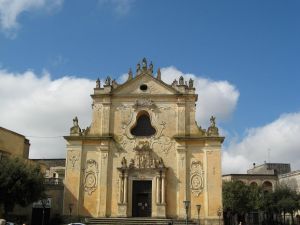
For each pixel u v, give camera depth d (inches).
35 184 1768.0
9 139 2127.2
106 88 2080.5
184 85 2054.6
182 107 2031.3
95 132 2027.6
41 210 2027.6
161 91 2068.2
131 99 2069.4
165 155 1980.8
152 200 1916.8
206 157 1943.9
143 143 1999.3
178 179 1932.8
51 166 3144.7
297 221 3356.3
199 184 1920.5
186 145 1975.9
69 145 2010.3
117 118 2048.5
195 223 1830.7
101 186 1946.4
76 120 2041.1
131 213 1920.5
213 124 1979.6
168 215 1897.1
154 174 1941.4
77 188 1948.8
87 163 1988.2
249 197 2974.9
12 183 1694.1
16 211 1990.7
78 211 1920.5
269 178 3769.7
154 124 2022.6
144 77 2094.0
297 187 3459.6
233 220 3393.2
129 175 1953.7
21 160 1823.3
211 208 1872.5
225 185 3041.3
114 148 2007.9
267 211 3159.5
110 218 1857.8
